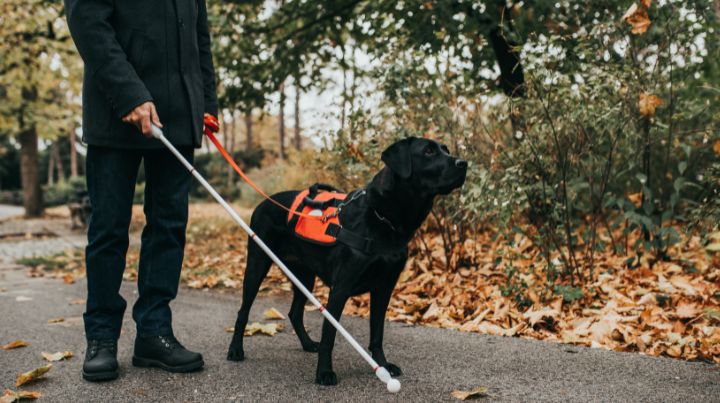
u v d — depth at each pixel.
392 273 2.64
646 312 3.51
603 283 4.16
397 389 2.11
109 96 2.52
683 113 4.31
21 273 6.64
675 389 2.45
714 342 2.99
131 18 2.63
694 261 4.60
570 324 3.53
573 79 4.46
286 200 3.01
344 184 5.39
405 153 2.52
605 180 4.43
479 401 2.33
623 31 4.31
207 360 2.92
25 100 15.07
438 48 5.86
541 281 4.24
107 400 2.37
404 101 4.77
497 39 6.21
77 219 13.05
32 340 3.38
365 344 3.24
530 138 4.12
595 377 2.61
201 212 14.38
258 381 2.59
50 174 43.62
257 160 24.86
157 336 2.73
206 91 3.05
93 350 2.63
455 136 4.59
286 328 3.68
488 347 3.13
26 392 2.42
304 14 7.07
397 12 5.93
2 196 33.91
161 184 2.80
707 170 4.18
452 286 4.50
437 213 4.90
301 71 7.68
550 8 5.34
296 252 2.93
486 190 4.09
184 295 4.92
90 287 2.68
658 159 5.74
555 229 4.31
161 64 2.69
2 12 11.38
